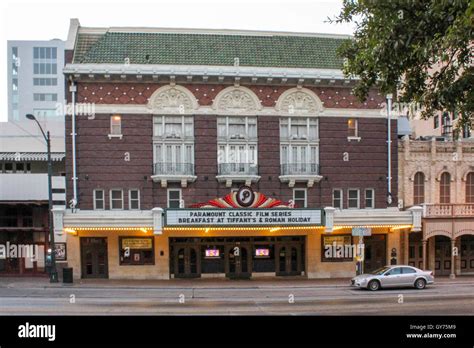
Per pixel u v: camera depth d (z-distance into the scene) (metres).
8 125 31.55
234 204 27.47
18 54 87.94
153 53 29.44
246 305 18.78
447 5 10.63
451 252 30.42
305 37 31.88
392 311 17.12
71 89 27.95
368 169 30.23
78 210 27.72
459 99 12.67
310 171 29.41
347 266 29.94
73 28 29.83
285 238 30.02
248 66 29.25
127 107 28.33
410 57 11.99
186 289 24.27
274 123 29.36
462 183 31.77
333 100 29.92
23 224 29.88
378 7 12.19
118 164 28.33
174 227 27.03
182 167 28.52
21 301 19.97
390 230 30.27
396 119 30.64
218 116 29.06
